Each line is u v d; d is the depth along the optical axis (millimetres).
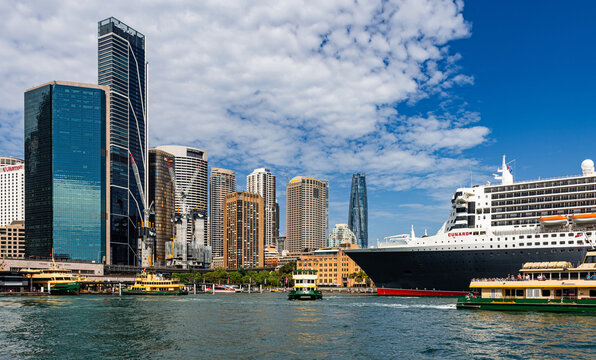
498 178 146125
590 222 122375
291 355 59750
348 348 63875
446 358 57250
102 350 63375
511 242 128750
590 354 57312
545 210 131375
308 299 166875
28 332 79375
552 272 92188
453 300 132625
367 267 160000
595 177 126562
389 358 57688
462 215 143125
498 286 97750
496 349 61125
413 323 86125
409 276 151625
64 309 123875
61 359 58250
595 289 87562
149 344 67625
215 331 80000
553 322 79812
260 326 86250
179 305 141250
